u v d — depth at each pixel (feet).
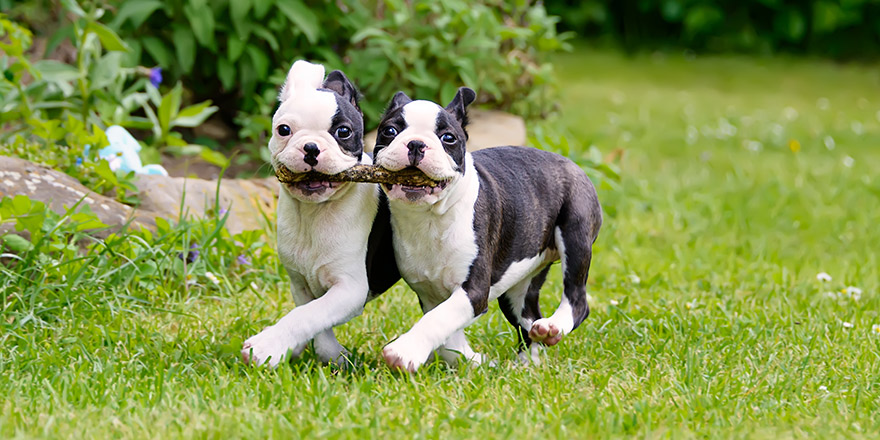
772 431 15.48
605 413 15.64
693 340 20.68
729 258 30.12
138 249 22.74
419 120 16.35
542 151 19.36
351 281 17.48
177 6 33.30
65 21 33.04
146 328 20.15
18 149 25.88
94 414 15.15
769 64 73.20
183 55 32.86
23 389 16.21
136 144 28.02
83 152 26.04
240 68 34.12
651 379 17.66
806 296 25.67
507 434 14.85
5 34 32.12
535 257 18.62
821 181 41.86
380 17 36.70
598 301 24.80
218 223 24.21
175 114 31.12
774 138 50.78
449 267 17.19
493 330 21.36
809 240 33.22
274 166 16.88
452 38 33.96
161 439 14.29
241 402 15.78
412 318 22.13
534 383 17.40
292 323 17.07
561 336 18.26
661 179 41.37
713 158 46.19
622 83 66.13
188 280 22.94
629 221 34.17
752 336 20.95
